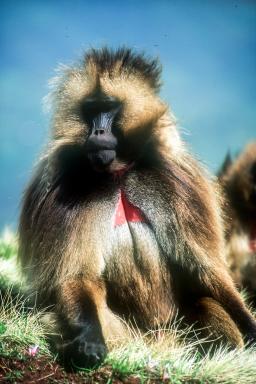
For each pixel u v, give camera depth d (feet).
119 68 25.52
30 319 23.76
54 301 24.13
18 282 28.17
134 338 23.75
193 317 24.53
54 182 24.66
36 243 24.49
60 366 21.88
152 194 24.57
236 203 34.76
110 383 21.15
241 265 33.88
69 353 21.65
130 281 24.20
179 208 24.49
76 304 22.62
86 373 21.54
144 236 24.32
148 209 24.47
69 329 22.25
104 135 24.30
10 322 23.65
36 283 24.44
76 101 25.25
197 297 25.20
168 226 24.49
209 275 24.67
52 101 25.99
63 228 23.89
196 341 23.76
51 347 22.89
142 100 24.97
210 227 24.97
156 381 21.49
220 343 23.80
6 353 21.94
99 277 23.89
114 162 24.63
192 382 21.75
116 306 24.45
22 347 22.65
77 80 25.61
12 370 21.39
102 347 21.72
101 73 25.39
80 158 24.85
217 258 24.97
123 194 24.58
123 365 21.63
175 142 25.53
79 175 24.59
